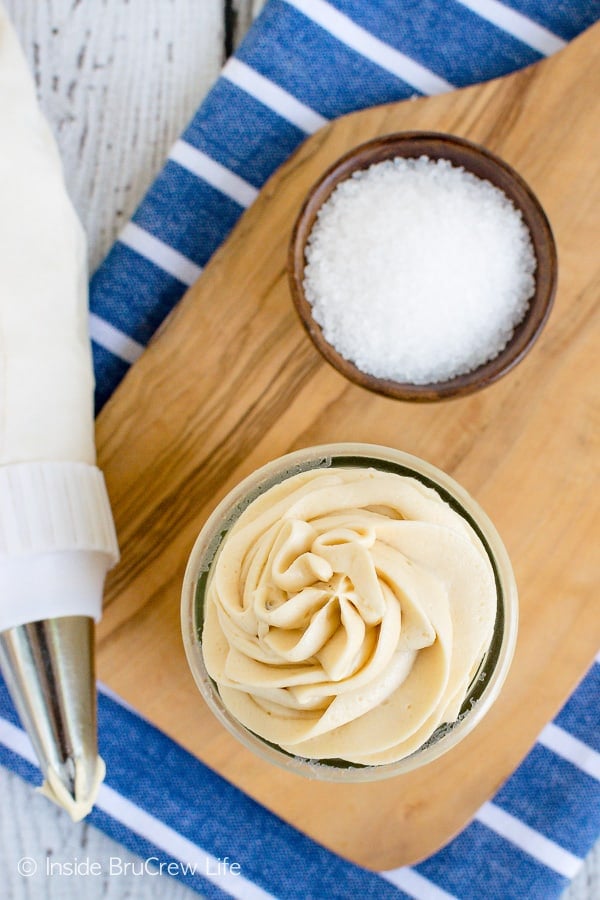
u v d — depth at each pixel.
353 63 0.39
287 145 0.39
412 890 0.39
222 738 0.38
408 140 0.36
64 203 0.37
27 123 0.36
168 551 0.38
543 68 0.38
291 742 0.33
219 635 0.34
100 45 0.42
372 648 0.33
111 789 0.39
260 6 0.42
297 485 0.35
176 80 0.42
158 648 0.38
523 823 0.39
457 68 0.39
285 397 0.38
